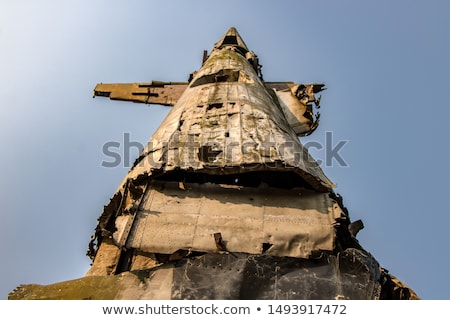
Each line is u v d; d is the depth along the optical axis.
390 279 11.28
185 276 10.29
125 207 13.44
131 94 31.70
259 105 19.12
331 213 13.18
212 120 17.27
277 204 13.45
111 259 12.05
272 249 11.91
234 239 12.03
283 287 10.16
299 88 29.23
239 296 9.84
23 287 10.15
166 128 17.52
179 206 13.05
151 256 11.81
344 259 11.05
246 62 27.64
